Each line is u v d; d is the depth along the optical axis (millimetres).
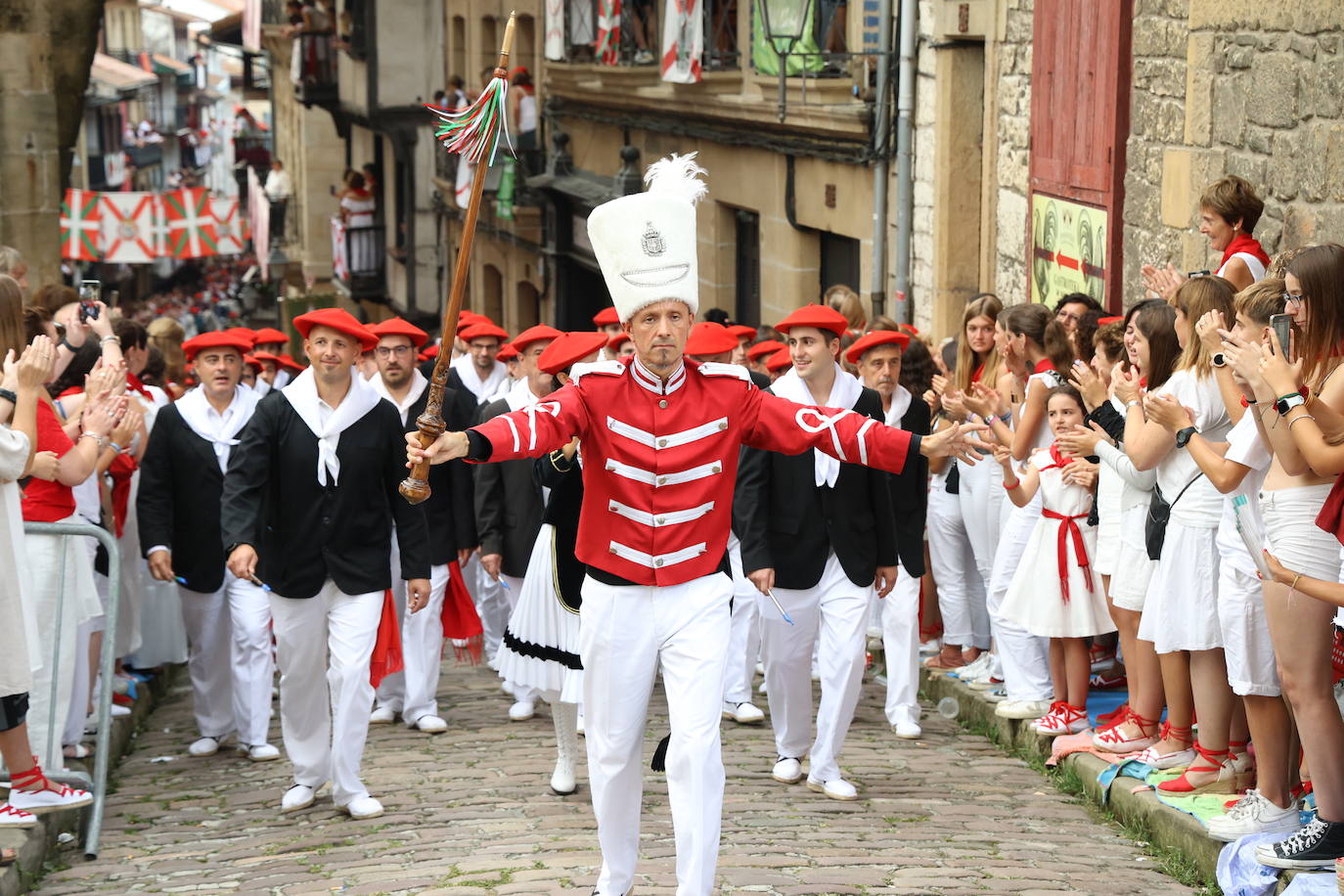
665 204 5266
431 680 9453
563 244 25078
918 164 14820
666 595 5348
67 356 8852
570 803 7473
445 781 8078
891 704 8914
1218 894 5918
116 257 39812
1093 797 7316
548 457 6668
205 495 9195
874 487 7555
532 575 7355
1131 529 7312
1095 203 11422
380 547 7539
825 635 7566
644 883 5957
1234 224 8172
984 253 13938
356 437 7434
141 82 66562
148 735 9883
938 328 14484
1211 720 6680
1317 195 8250
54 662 7445
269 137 55875
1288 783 6109
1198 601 6617
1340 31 7984
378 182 37406
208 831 7434
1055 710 8133
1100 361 7805
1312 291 5574
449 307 5023
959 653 9836
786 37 15617
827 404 7668
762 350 10391
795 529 7535
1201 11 9539
